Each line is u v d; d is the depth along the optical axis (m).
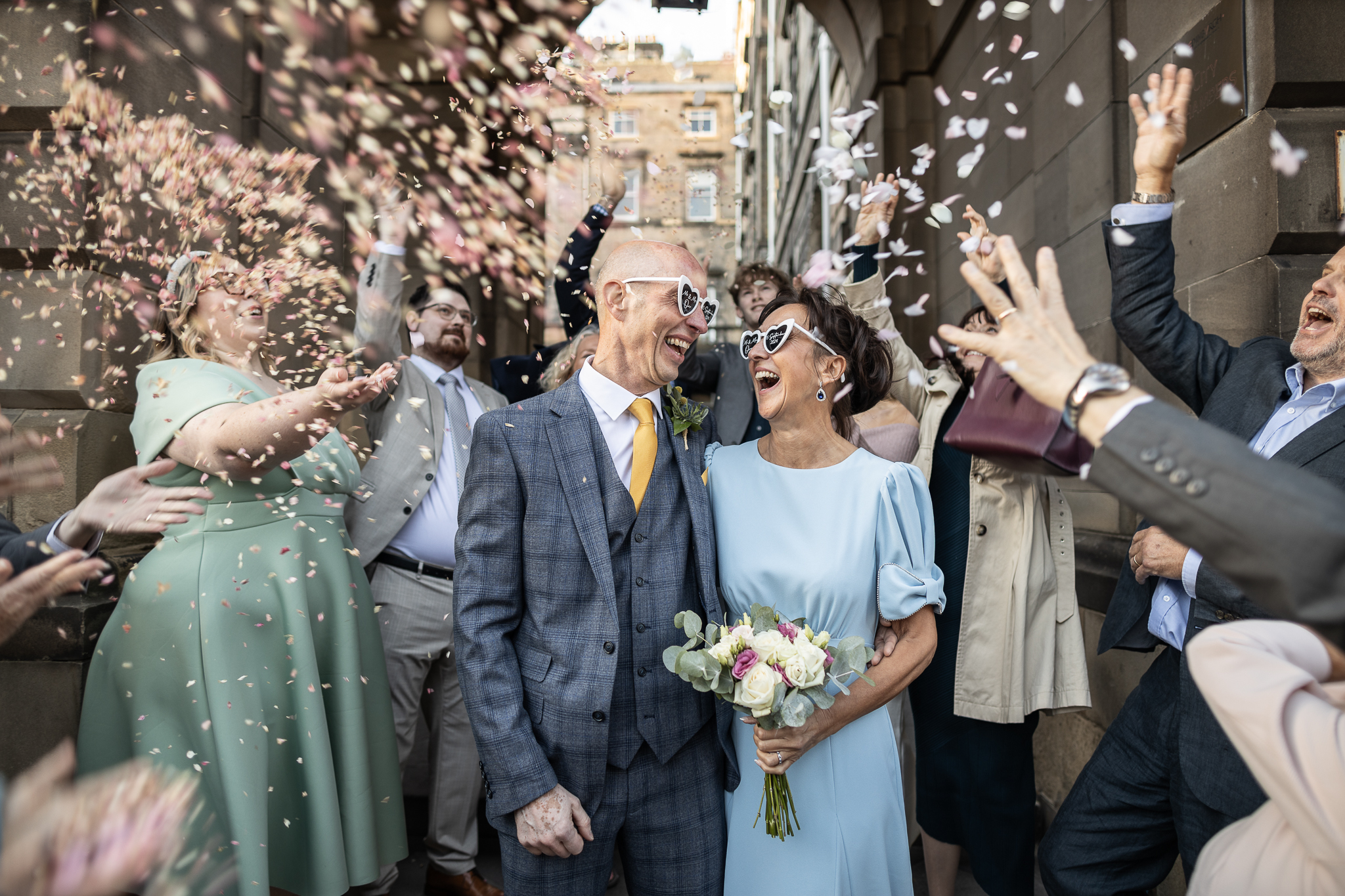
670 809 1.54
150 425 1.90
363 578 2.29
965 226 5.38
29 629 2.12
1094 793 1.93
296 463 2.08
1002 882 2.38
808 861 1.51
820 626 1.57
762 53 18.91
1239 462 0.76
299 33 2.65
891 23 6.41
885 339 1.89
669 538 1.60
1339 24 2.20
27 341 2.27
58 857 0.60
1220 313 2.44
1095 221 3.39
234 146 2.47
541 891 1.46
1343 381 1.58
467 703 1.48
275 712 1.93
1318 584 0.70
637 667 1.53
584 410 1.62
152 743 1.85
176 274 2.08
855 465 1.65
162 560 1.91
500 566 1.55
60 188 2.20
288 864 1.97
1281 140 1.09
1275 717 0.86
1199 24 2.56
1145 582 1.96
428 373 3.05
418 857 3.04
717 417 3.17
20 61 2.25
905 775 2.97
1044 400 0.88
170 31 2.64
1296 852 0.91
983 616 2.41
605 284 1.63
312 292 2.48
